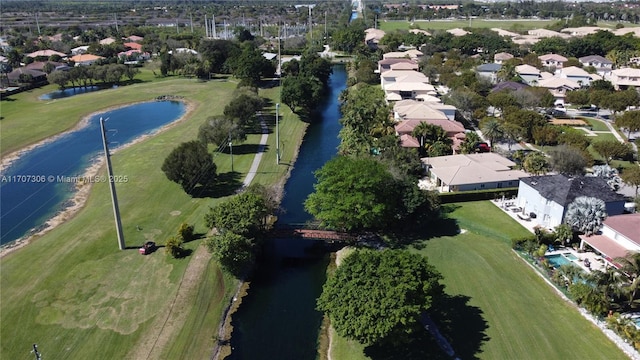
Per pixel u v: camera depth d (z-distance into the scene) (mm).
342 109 156375
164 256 72438
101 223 82312
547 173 98000
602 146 104125
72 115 151500
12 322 58188
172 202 91562
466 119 143125
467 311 60688
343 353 55594
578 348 54156
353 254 60062
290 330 60750
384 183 79000
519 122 119562
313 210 80875
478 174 95438
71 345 55188
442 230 82125
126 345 55719
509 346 54625
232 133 117312
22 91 186375
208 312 62656
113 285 65688
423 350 54375
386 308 50625
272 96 175375
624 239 69812
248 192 80688
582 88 166750
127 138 130625
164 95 178750
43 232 80562
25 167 109625
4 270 68438
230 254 66750
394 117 136875
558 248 74750
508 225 82375
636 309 60188
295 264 75438
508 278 67562
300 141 130375
